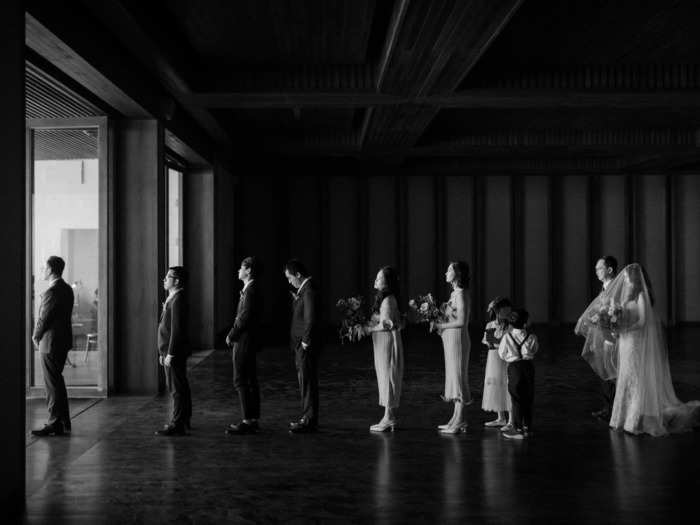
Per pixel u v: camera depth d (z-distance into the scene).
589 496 4.07
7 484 3.77
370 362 10.12
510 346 5.56
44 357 5.61
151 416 6.38
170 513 3.80
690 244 15.62
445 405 6.95
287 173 14.95
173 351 5.62
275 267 14.98
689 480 4.39
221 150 12.23
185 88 7.68
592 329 6.28
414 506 3.91
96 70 5.57
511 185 15.42
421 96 8.06
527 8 6.12
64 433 5.69
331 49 7.28
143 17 5.76
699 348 11.75
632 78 7.96
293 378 8.69
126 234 7.54
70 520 3.71
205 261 11.59
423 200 15.39
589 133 12.16
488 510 3.84
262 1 5.85
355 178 15.31
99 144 7.29
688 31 6.77
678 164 14.47
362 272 15.16
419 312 5.70
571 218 15.52
